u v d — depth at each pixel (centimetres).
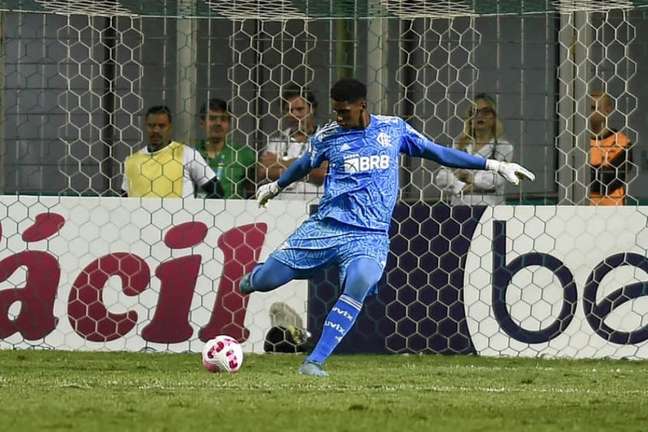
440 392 2712
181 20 3928
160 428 2081
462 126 3941
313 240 3053
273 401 2466
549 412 2370
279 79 3959
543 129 3881
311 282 3778
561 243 3756
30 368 3259
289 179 3161
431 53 3928
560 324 3753
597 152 3828
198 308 3784
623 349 3738
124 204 3794
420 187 3966
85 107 3997
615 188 3838
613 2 3666
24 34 3931
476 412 2348
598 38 3850
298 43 3972
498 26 3831
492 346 3762
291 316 3784
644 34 3894
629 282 3744
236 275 3784
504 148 3894
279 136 3950
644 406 2495
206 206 3797
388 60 3916
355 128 3044
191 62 3934
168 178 3909
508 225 3762
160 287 3781
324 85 3959
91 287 3784
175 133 3941
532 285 3759
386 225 3053
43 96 3962
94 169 3984
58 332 3794
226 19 3919
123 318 3784
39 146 3950
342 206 3039
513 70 3922
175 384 2803
